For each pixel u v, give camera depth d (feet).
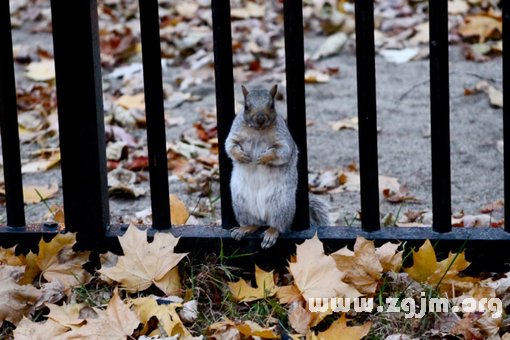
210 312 12.91
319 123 23.11
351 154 21.06
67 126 13.56
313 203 15.23
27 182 19.75
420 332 12.38
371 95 13.44
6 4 13.57
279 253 13.93
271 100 13.97
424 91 24.76
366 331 11.93
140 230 14.03
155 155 13.85
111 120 23.44
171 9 33.47
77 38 13.25
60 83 13.42
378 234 13.82
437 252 13.64
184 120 23.62
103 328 12.07
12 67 13.80
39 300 12.96
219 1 13.50
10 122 13.92
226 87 13.84
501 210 17.17
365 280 12.94
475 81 24.99
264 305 12.90
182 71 27.76
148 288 13.50
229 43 13.67
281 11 32.76
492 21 27.94
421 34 28.81
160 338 11.77
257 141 13.97
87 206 13.82
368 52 13.32
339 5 31.83
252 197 14.11
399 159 20.47
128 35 29.71
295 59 13.57
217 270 13.79
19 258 13.91
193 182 19.35
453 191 18.43
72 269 13.65
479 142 21.13
